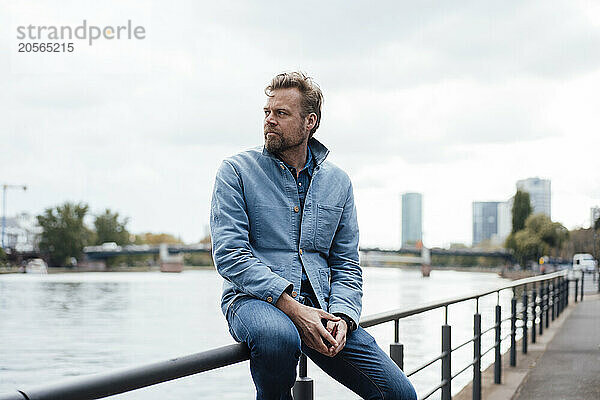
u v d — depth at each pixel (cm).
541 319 1264
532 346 1118
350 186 297
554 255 11662
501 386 763
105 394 177
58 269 15575
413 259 14662
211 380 1959
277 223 268
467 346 1969
